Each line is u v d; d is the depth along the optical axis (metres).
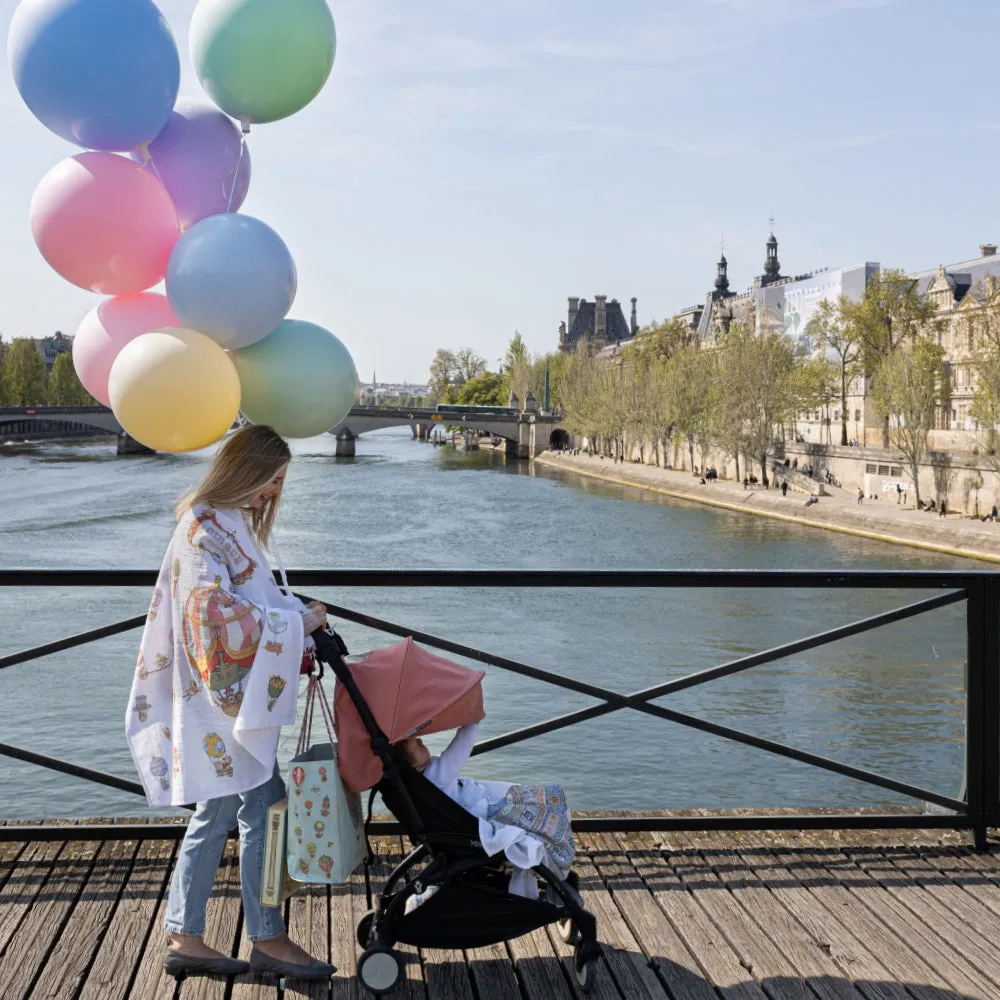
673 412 105.44
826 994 3.90
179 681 3.68
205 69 4.76
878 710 26.69
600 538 61.97
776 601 41.47
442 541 59.19
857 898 4.66
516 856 3.79
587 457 135.38
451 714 3.80
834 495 80.69
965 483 66.19
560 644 33.38
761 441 90.38
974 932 4.36
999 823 5.13
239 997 3.86
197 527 3.67
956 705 27.14
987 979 4.01
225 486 3.73
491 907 3.87
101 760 20.33
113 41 4.34
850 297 111.44
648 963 4.12
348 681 3.76
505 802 3.96
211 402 4.51
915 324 93.25
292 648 3.61
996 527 60.38
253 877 3.91
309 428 5.01
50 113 4.49
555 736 22.33
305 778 3.72
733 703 27.16
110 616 35.19
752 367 91.06
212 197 4.95
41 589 40.06
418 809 3.81
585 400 135.62
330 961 4.12
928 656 32.19
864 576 4.93
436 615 37.62
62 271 4.66
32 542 53.12
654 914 4.51
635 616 38.00
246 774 3.68
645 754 21.67
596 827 5.13
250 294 4.47
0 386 156.62
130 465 113.81
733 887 4.76
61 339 184.38
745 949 4.22
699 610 39.34
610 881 4.80
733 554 56.78
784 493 81.94
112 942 4.20
